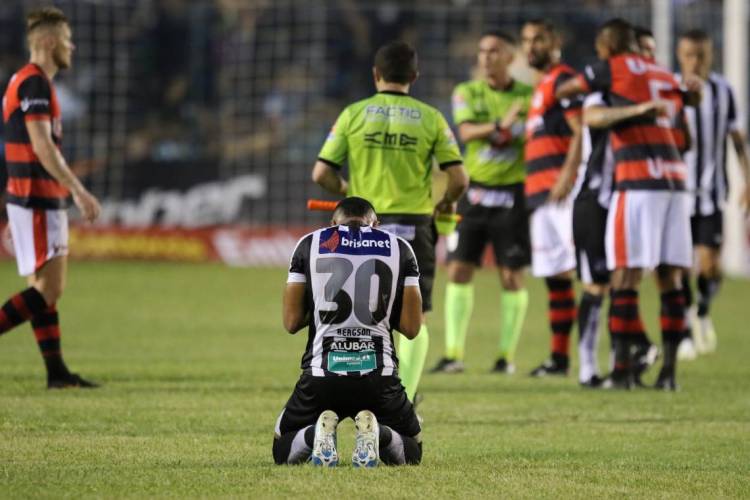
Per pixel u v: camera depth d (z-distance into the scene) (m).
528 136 39.28
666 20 76.56
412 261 21.23
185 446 23.83
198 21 101.62
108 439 24.53
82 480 19.86
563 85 34.22
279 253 85.62
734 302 65.44
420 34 100.56
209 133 98.56
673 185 33.59
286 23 101.31
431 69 99.00
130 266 82.31
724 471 21.98
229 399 30.97
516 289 39.69
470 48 99.38
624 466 22.39
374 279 20.81
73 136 95.75
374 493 18.80
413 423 21.44
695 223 45.56
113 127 97.44
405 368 26.31
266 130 98.12
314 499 18.38
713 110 44.62
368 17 101.56
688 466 22.53
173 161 88.25
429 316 58.88
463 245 39.62
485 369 40.06
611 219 33.88
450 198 27.89
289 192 91.56
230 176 94.19
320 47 100.50
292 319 21.22
